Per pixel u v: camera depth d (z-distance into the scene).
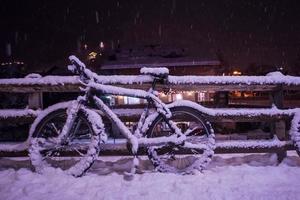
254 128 13.09
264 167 4.70
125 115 4.88
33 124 4.61
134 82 4.70
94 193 3.82
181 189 3.91
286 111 4.85
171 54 22.50
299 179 4.24
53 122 4.93
